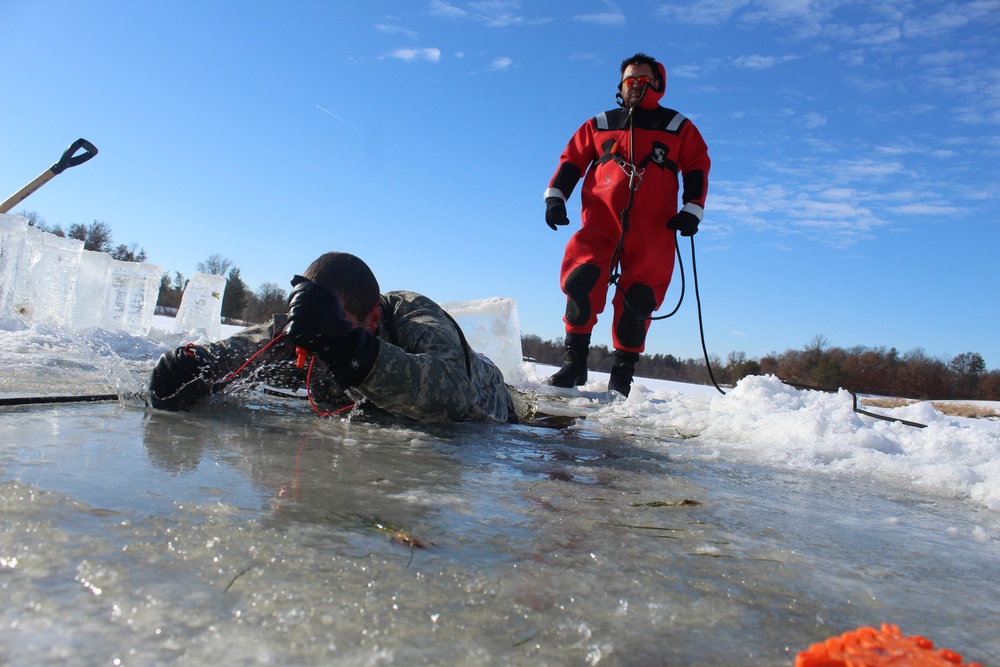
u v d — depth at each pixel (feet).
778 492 6.48
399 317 8.55
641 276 17.07
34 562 2.93
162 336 22.15
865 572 4.05
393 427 8.13
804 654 2.33
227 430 6.83
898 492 7.16
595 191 17.13
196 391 7.61
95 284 20.22
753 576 3.74
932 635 3.14
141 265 22.91
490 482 5.58
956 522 5.88
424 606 2.88
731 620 3.07
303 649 2.41
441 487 5.19
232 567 3.09
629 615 3.00
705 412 13.53
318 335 6.61
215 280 24.82
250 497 4.31
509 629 2.74
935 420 16.76
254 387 8.69
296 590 2.90
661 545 4.17
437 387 7.72
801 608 3.31
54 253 18.51
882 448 9.82
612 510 4.97
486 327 18.01
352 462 5.83
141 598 2.68
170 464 5.01
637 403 15.33
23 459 4.71
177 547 3.26
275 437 6.72
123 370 8.24
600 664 2.52
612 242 17.26
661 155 16.62
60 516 3.54
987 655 2.95
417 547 3.64
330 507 4.27
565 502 5.08
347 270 7.39
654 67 16.88
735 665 2.62
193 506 3.95
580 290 17.24
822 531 5.01
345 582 3.05
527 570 3.45
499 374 10.08
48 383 8.87
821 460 8.77
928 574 4.14
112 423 6.52
